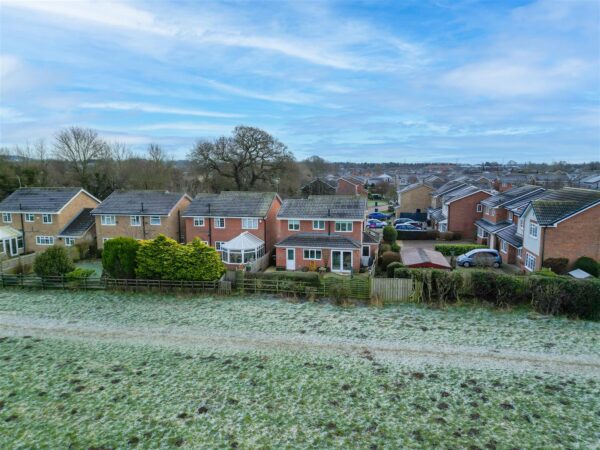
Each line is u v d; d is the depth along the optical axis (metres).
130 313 25.39
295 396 15.95
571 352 19.23
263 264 37.34
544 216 31.00
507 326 22.39
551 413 14.64
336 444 13.22
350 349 19.92
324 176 148.12
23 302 27.81
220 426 14.21
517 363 18.27
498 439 13.32
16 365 18.69
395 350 19.73
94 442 13.45
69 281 30.70
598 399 15.42
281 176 72.88
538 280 24.56
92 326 23.34
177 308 26.20
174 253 29.50
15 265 37.53
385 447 13.04
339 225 36.81
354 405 15.31
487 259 36.28
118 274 30.62
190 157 71.56
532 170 176.12
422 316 24.11
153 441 13.48
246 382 17.03
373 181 152.75
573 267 30.47
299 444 13.25
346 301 26.75
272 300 27.45
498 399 15.54
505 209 43.50
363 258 37.81
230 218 40.25
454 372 17.58
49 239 44.97
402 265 30.56
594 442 13.11
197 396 16.03
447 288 25.92
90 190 64.75
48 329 22.97
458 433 13.65
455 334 21.45
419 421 14.31
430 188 72.25
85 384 17.00
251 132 68.62
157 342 21.08
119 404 15.55
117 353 19.88
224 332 22.22
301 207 38.53
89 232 45.03
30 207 45.22
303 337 21.39
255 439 13.51
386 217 74.25
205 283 29.14
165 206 43.78
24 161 68.38
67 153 67.31
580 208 30.09
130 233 43.81
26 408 15.36
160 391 16.42
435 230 53.53
